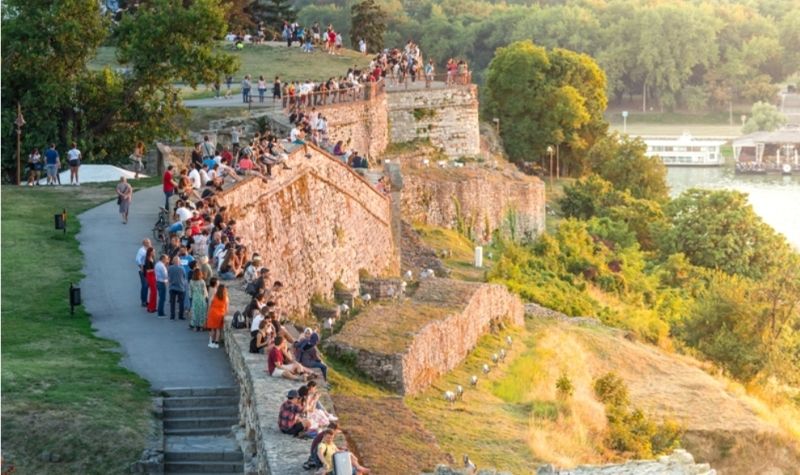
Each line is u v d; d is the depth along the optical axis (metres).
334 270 78.31
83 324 53.44
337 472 36.38
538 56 161.75
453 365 73.44
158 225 65.19
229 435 43.97
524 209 122.69
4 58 91.19
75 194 76.19
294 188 72.94
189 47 93.94
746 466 72.75
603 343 87.75
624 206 140.12
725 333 95.81
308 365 49.03
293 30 139.88
